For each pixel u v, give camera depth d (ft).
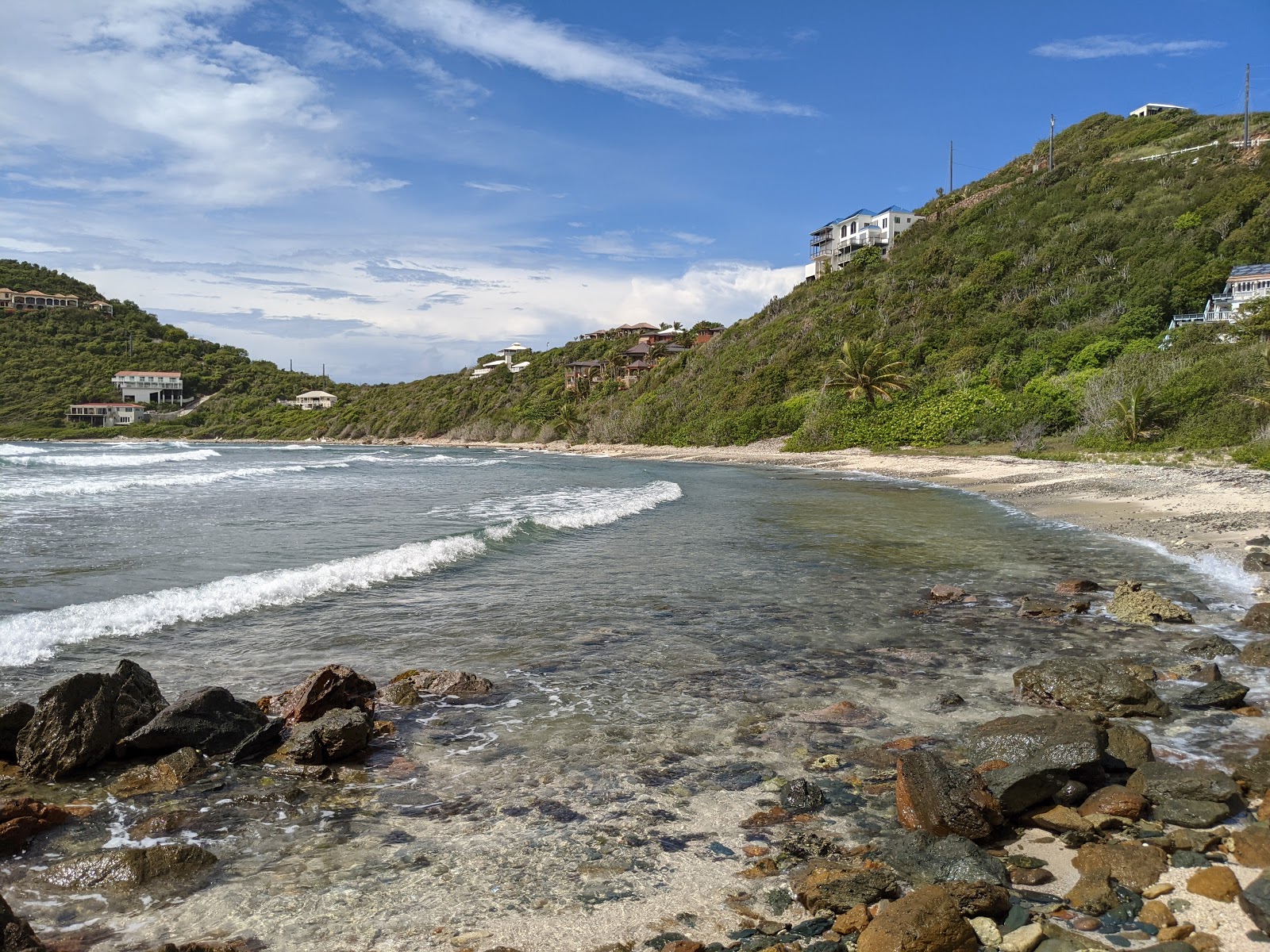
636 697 24.77
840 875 13.75
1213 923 12.10
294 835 16.16
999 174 324.19
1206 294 168.14
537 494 92.63
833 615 35.24
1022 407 151.64
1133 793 16.63
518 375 392.06
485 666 27.89
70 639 29.68
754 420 208.95
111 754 20.06
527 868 14.65
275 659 28.32
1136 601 33.96
